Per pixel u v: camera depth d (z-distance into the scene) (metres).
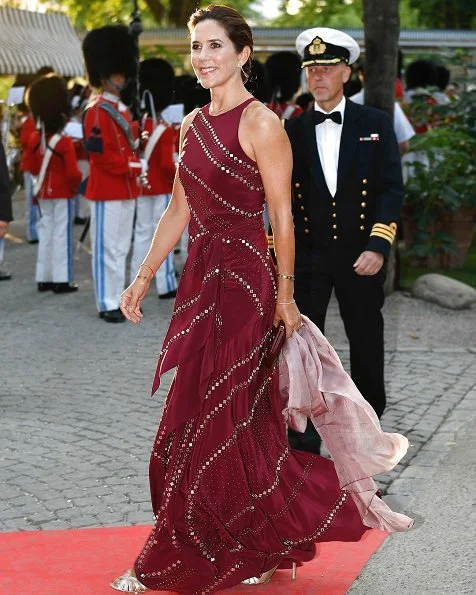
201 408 3.50
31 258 11.78
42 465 5.07
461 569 3.90
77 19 25.05
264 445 3.58
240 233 3.54
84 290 9.87
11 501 4.62
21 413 5.96
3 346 7.66
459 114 11.12
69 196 9.55
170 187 9.31
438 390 6.36
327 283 4.82
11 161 14.90
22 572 3.88
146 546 3.57
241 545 3.54
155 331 8.12
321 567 3.92
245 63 3.55
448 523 4.34
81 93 13.66
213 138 3.48
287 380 3.63
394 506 4.52
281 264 3.54
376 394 4.92
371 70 8.62
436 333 7.95
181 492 3.51
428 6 19.22
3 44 19.06
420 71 12.41
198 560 3.49
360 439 3.65
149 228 9.38
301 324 3.67
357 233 4.75
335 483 3.64
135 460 5.14
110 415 5.91
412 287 9.12
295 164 4.79
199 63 3.46
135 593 3.68
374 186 4.74
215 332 3.53
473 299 8.80
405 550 4.08
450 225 10.47
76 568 3.91
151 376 6.79
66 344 7.71
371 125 4.73
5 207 5.86
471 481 4.82
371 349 4.84
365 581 3.81
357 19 25.30
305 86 14.02
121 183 8.35
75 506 4.56
